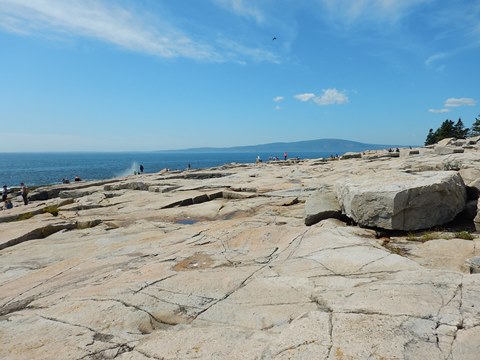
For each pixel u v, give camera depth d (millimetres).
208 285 6953
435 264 7426
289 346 4102
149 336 5082
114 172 120250
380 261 7109
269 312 5625
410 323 4258
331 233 9422
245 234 10484
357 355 3771
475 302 4609
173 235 12227
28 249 12531
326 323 4492
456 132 77562
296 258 8047
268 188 21656
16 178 97562
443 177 10609
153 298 6500
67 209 21750
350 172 22562
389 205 9977
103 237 13508
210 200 21125
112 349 4973
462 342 3814
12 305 7344
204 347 4547
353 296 5297
